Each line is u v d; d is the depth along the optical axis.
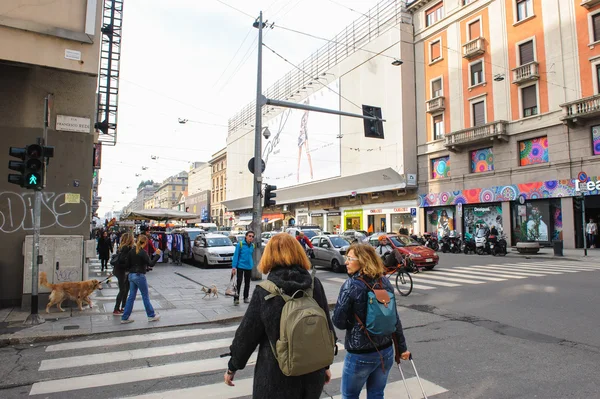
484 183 26.84
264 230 56.81
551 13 23.38
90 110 9.20
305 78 45.12
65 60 7.80
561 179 22.45
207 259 17.78
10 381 4.53
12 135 8.52
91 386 4.37
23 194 8.55
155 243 21.44
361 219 38.22
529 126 24.25
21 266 8.44
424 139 31.53
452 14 29.41
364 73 36.06
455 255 22.48
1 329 6.62
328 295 10.09
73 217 8.87
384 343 2.93
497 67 26.25
